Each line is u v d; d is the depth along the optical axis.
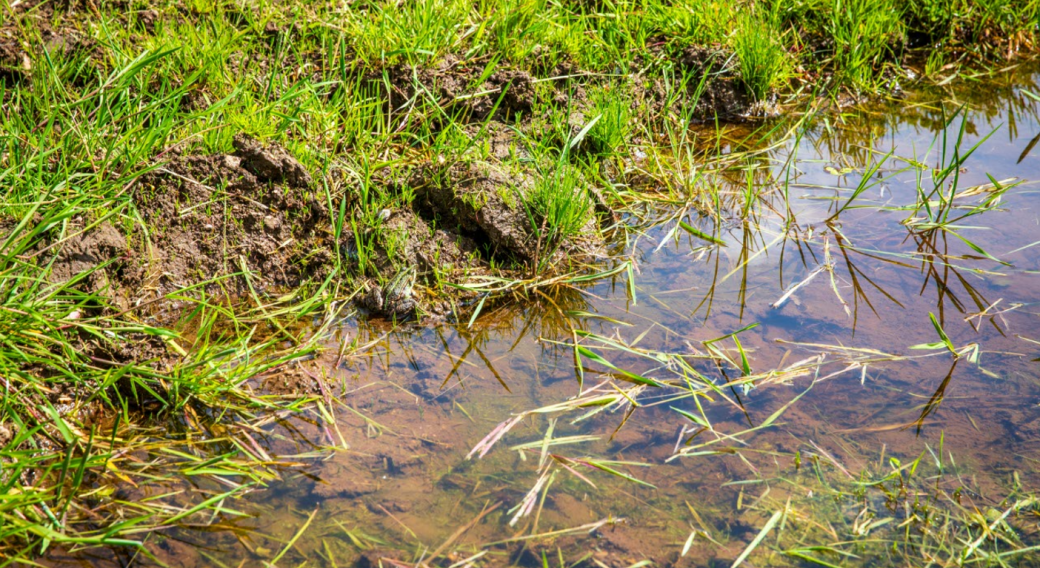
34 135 2.46
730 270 2.54
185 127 2.51
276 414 2.31
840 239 2.60
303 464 2.26
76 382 2.29
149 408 2.30
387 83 2.63
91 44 2.60
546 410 2.31
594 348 2.41
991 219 2.62
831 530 2.19
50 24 2.63
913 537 2.18
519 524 2.20
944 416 2.30
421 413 2.32
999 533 2.18
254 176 2.49
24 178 2.39
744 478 2.24
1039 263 2.53
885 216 2.65
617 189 2.69
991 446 2.27
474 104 2.70
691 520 2.21
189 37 2.62
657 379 2.37
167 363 2.33
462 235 2.53
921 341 2.40
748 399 2.34
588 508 2.22
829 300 2.48
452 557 2.17
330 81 2.61
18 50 2.56
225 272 2.46
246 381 2.34
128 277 2.40
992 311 2.45
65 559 2.16
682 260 2.57
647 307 2.48
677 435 2.29
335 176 2.53
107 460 2.22
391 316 2.45
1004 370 2.36
